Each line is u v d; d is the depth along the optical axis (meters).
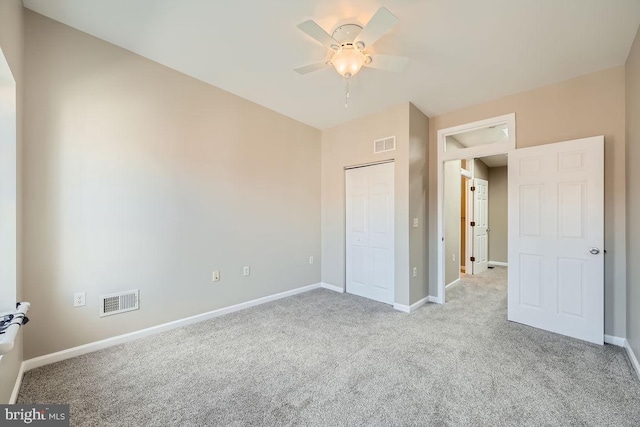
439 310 3.39
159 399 1.76
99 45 2.38
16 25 1.81
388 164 3.68
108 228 2.43
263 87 3.14
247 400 1.76
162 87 2.74
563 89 2.78
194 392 1.83
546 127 2.87
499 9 1.90
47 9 2.06
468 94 3.14
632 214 2.28
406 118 3.39
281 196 3.87
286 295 3.94
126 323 2.54
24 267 2.05
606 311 2.54
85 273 2.32
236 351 2.38
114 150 2.46
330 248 4.36
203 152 3.06
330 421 1.58
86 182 2.32
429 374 2.03
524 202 2.93
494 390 1.84
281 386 1.90
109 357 2.26
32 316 2.09
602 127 2.57
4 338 1.28
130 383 1.93
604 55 2.37
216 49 2.48
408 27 2.09
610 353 2.32
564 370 2.07
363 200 3.97
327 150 4.40
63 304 2.22
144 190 2.64
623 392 1.82
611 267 2.52
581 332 2.58
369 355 2.30
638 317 2.08
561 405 1.70
